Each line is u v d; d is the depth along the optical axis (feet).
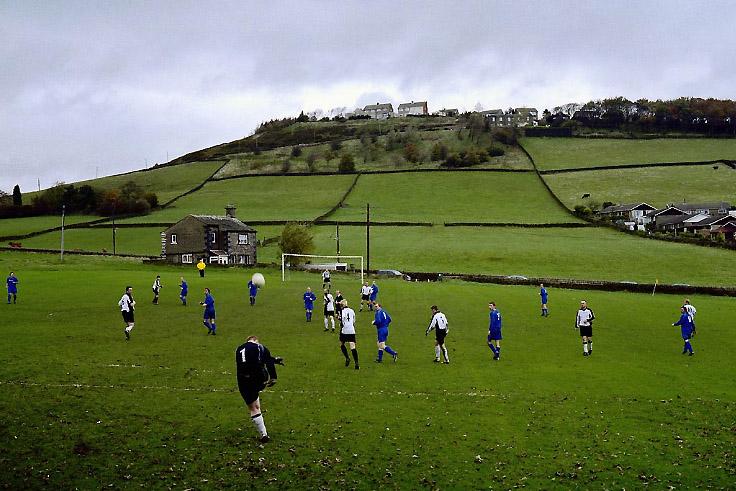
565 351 107.34
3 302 147.13
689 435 61.93
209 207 581.12
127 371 82.43
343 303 90.12
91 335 109.29
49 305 143.64
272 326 125.70
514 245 414.00
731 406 71.97
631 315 154.81
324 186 651.66
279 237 449.48
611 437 60.95
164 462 52.95
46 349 95.45
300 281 226.58
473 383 80.94
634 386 81.10
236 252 365.81
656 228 499.10
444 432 61.11
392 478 50.93
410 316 144.05
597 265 353.31
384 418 64.85
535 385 80.59
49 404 66.18
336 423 62.95
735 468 54.13
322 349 103.19
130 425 60.90
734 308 176.14
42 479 49.29
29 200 653.71
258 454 54.80
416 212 547.08
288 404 69.00
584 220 506.48
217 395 71.97
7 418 61.52
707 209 509.35
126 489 48.19
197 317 134.00
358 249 404.98
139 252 412.57
